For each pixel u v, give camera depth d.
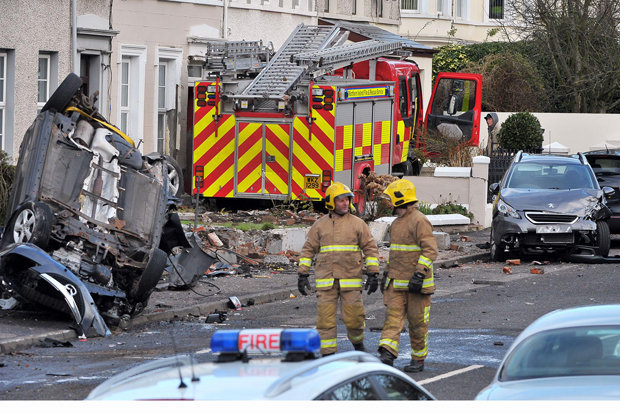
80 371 19.88
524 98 81.81
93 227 25.44
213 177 44.78
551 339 13.32
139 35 47.94
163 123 50.94
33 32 40.75
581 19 79.94
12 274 23.83
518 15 85.75
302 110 43.59
